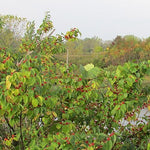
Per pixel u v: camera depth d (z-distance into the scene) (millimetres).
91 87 3225
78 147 2197
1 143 3400
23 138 3383
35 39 4969
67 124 3006
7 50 4168
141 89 3287
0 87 2482
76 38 4523
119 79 3082
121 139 3611
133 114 3658
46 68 3625
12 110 2531
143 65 3016
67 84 3262
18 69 2775
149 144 2309
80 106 3363
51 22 5055
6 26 14156
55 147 2393
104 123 3553
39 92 2547
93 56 23109
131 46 23250
